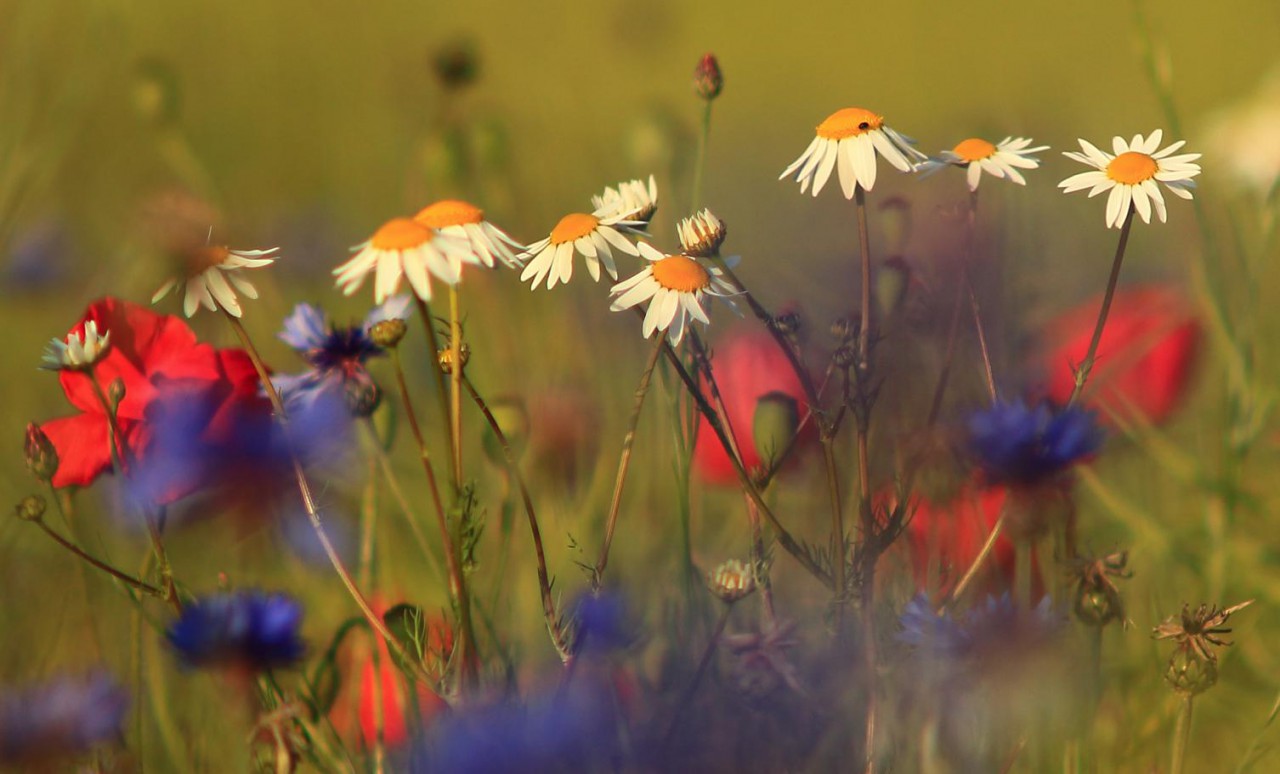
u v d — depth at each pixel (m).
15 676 2.41
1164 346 2.49
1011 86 5.51
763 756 2.34
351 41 5.76
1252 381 2.52
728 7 7.62
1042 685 2.33
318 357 2.38
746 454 2.44
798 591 2.41
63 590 2.47
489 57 5.74
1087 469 2.47
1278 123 2.70
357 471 2.46
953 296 2.45
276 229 3.45
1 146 2.89
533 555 2.48
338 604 2.45
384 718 2.38
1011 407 2.35
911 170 2.33
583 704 2.32
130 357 2.38
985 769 2.34
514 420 2.44
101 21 3.23
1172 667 2.32
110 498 2.48
